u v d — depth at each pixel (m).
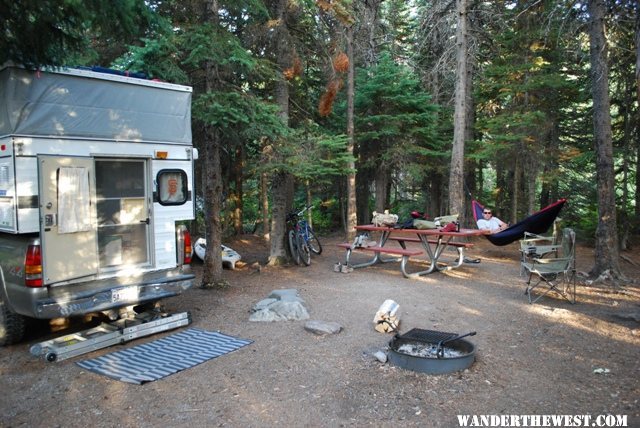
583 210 16.08
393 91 12.89
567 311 5.54
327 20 9.99
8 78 4.22
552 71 12.57
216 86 7.06
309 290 6.98
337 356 4.26
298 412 3.25
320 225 18.00
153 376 3.87
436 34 13.14
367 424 3.08
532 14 11.29
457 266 8.53
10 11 3.90
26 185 4.25
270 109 7.14
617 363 4.00
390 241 12.78
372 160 13.95
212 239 7.22
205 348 4.54
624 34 8.88
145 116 5.16
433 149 14.55
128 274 4.98
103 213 4.98
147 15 4.68
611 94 12.32
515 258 10.02
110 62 8.27
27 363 4.27
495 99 13.73
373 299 6.33
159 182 5.30
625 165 11.62
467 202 15.18
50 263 4.32
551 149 13.00
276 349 4.48
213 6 6.84
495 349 4.38
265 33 8.69
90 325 5.46
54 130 4.47
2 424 3.15
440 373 3.81
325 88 10.90
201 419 3.18
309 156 8.41
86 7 4.15
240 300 6.43
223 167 13.11
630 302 6.07
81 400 3.48
